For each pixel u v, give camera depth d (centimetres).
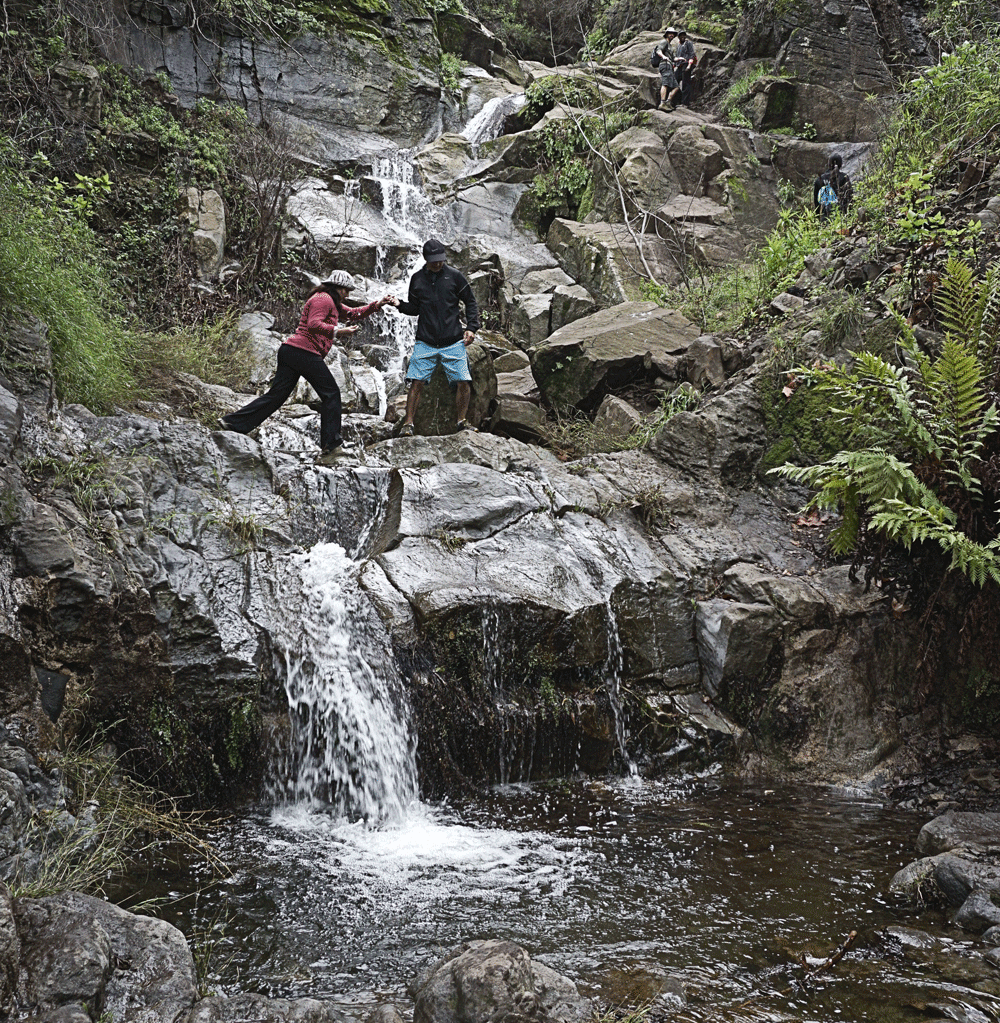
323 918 425
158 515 626
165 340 952
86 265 884
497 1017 309
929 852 501
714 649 697
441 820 560
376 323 1228
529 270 1406
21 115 1092
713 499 810
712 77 1789
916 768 647
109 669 527
